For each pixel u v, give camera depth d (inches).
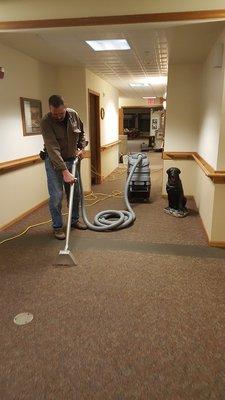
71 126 117.8
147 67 194.5
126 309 79.0
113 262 104.3
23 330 71.5
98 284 90.6
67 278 94.1
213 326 72.5
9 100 140.0
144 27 101.7
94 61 175.6
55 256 109.2
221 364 61.5
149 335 69.7
